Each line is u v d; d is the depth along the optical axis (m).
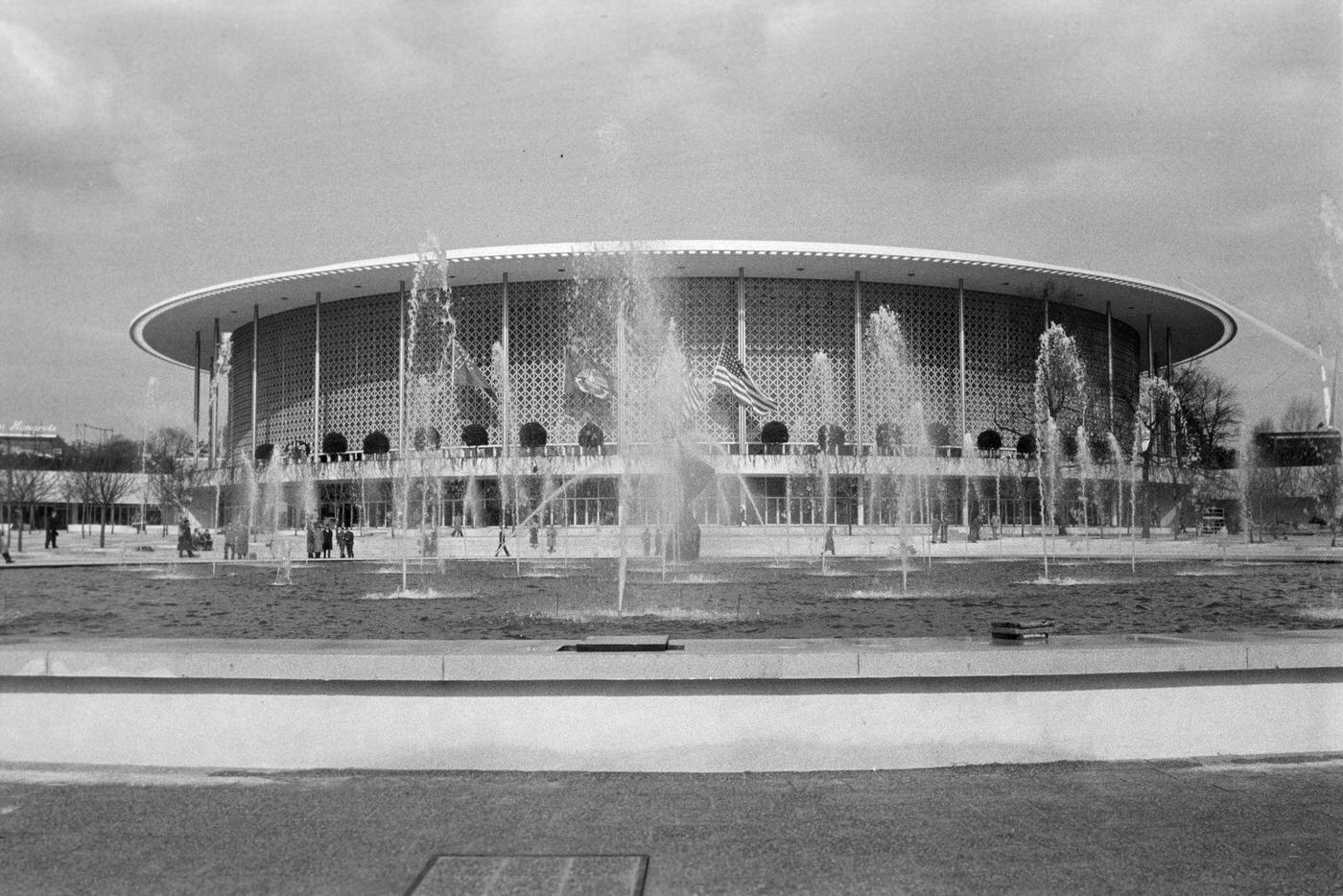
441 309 68.12
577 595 19.08
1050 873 4.68
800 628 12.38
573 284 66.56
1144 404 69.19
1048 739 6.58
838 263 63.94
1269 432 63.34
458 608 16.20
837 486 62.34
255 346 76.75
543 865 4.77
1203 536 56.50
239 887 4.51
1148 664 6.62
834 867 4.75
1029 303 71.38
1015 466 63.91
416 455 65.06
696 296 66.81
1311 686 6.87
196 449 78.75
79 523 75.88
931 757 6.49
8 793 5.95
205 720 6.56
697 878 4.62
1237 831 5.25
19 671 6.65
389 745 6.46
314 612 15.88
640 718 6.42
